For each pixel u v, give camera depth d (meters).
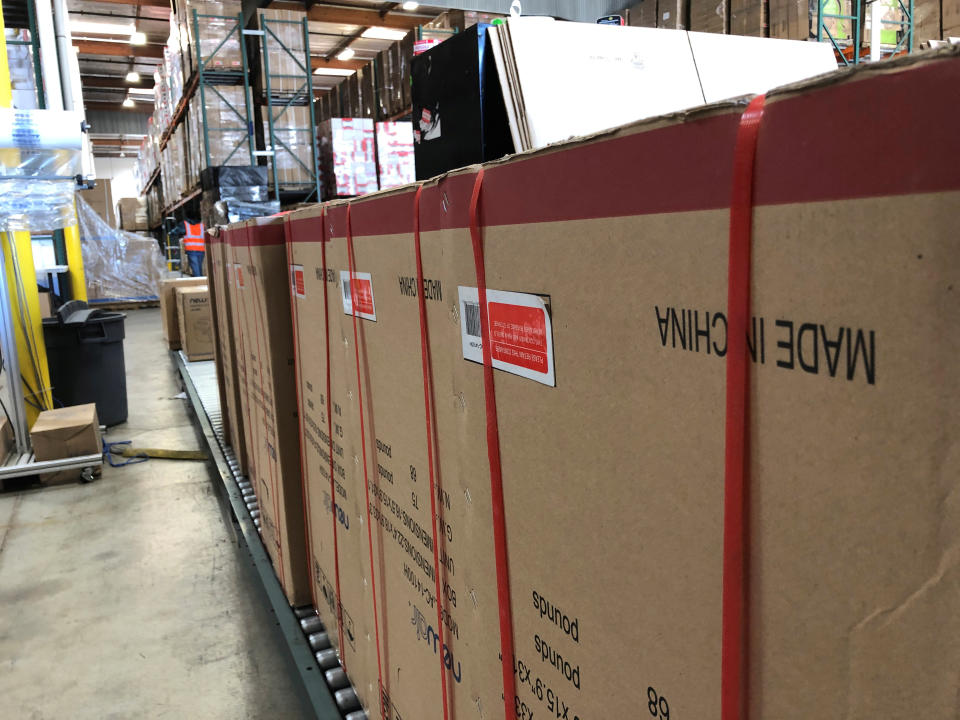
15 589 2.42
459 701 0.86
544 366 0.57
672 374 0.42
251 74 7.25
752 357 0.36
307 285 1.38
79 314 4.34
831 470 0.33
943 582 0.29
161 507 3.12
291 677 1.81
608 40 1.22
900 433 0.29
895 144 0.28
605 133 0.45
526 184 0.55
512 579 0.68
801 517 0.35
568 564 0.57
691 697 0.45
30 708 1.80
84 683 1.89
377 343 1.00
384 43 11.70
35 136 2.87
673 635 0.46
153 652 2.03
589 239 0.48
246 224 1.80
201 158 7.22
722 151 0.36
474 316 0.68
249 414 2.24
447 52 1.22
